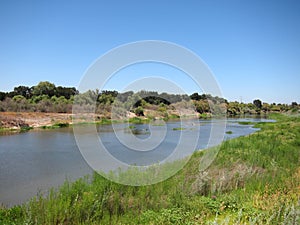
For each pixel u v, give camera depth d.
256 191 5.93
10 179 8.99
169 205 5.20
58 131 22.77
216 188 6.06
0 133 21.22
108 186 5.63
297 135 15.68
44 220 4.38
